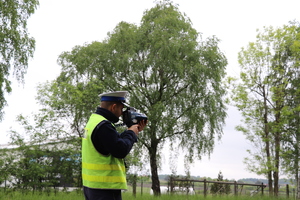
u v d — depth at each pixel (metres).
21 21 21.17
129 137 4.22
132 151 23.70
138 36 28.34
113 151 4.08
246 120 22.91
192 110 27.34
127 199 16.80
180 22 28.53
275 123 22.45
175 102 27.59
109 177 4.14
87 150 4.20
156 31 27.64
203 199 18.06
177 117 28.06
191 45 27.31
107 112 4.31
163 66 26.78
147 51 28.27
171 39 27.55
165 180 24.47
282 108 22.34
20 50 20.86
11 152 17.95
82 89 20.20
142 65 27.11
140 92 26.88
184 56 28.36
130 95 27.05
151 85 28.06
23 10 21.08
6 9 20.61
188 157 28.25
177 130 28.45
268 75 23.17
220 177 25.34
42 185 17.72
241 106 22.88
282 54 23.36
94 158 4.15
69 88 19.62
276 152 22.56
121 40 28.19
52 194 17.28
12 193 16.69
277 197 20.33
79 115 19.02
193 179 23.42
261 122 23.00
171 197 18.45
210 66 27.69
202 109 27.27
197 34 28.89
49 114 18.25
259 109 22.95
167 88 27.86
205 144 27.69
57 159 18.33
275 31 23.30
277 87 22.59
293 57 22.72
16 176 17.62
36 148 18.19
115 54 27.36
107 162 4.16
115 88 27.05
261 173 21.97
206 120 27.62
